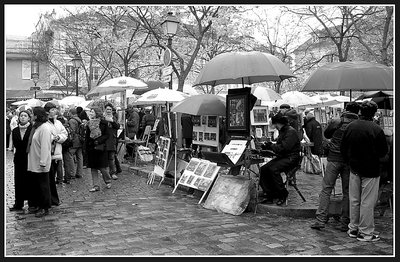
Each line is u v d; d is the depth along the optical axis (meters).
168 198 9.20
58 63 38.59
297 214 7.47
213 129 10.00
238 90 8.73
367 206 6.02
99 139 9.90
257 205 7.87
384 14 21.33
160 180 11.41
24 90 42.44
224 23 19.81
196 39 20.89
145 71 28.17
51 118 9.36
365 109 6.07
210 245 5.79
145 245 5.77
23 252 5.49
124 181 11.52
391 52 21.64
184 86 18.78
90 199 9.04
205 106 9.34
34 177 7.73
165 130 11.19
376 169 5.96
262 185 7.96
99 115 10.07
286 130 7.86
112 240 6.01
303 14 21.58
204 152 8.62
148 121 16.64
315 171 12.35
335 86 7.34
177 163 10.86
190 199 9.11
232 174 8.94
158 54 24.28
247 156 8.42
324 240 6.08
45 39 36.22
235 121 8.79
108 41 22.11
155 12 19.89
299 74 28.14
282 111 10.36
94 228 6.66
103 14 21.94
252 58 7.96
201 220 7.21
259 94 12.52
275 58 8.31
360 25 21.47
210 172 9.07
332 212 6.95
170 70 12.45
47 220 7.19
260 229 6.64
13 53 44.56
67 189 10.26
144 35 24.11
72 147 11.82
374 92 10.61
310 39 29.14
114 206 8.33
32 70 44.53
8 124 21.06
